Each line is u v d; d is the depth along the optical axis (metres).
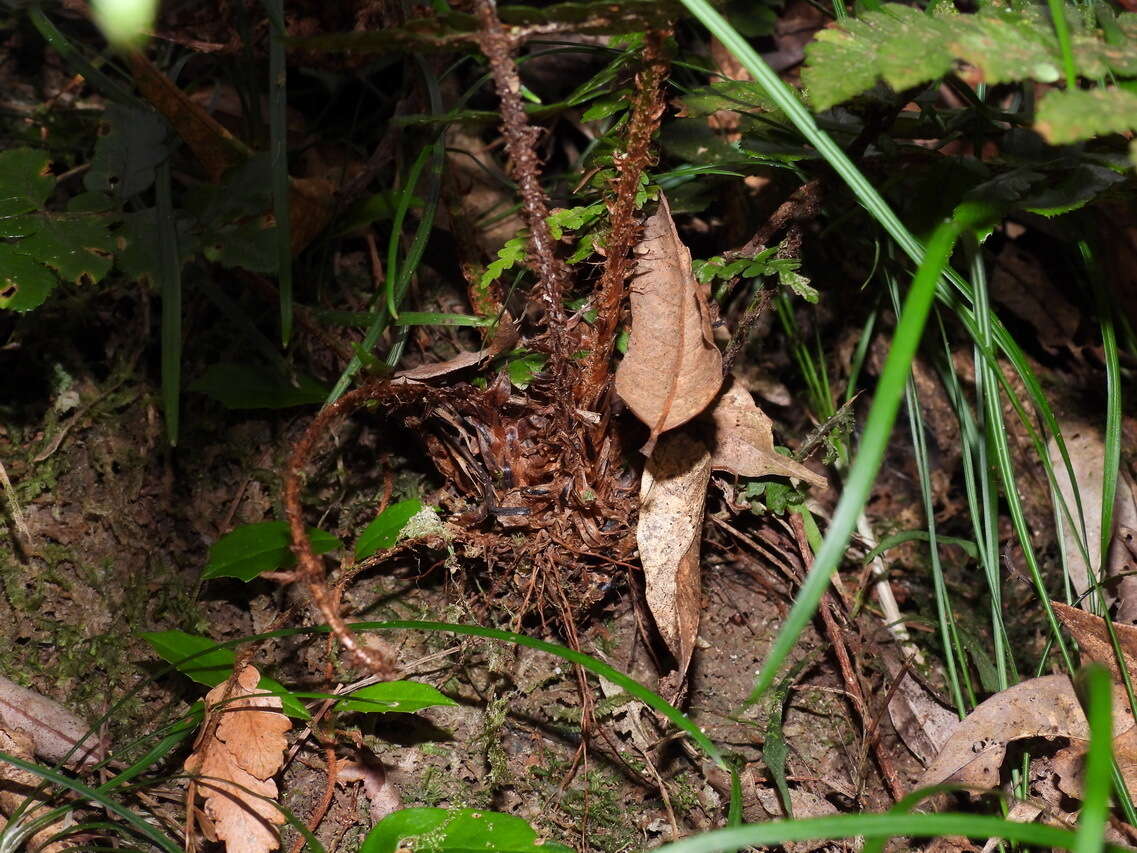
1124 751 0.85
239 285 0.94
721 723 0.89
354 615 0.89
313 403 0.93
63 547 0.90
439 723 0.88
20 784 0.84
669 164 0.95
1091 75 0.77
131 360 0.92
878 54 0.76
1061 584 0.93
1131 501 0.93
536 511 0.87
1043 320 0.97
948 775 0.86
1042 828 0.73
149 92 0.87
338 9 0.93
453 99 0.97
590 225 0.87
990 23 0.77
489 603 0.89
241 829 0.83
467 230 0.90
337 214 0.93
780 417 0.95
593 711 0.88
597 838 0.86
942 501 0.95
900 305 0.92
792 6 1.01
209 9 0.93
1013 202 0.84
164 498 0.91
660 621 0.85
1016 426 0.95
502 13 0.77
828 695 0.90
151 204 0.92
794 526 0.91
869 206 0.81
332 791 0.86
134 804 0.85
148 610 0.89
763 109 0.89
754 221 0.96
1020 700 0.86
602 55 0.94
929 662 0.91
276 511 0.91
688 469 0.86
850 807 0.88
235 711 0.84
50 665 0.88
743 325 0.88
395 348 0.89
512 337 0.87
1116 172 0.83
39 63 0.98
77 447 0.91
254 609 0.90
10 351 0.92
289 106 0.98
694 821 0.86
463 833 0.81
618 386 0.81
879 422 0.73
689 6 0.77
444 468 0.89
